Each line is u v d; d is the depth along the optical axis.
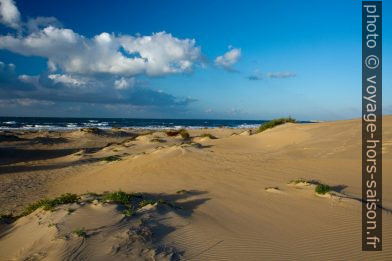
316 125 23.27
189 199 9.84
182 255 5.91
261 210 8.51
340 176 11.69
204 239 6.63
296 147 18.12
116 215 7.33
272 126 29.58
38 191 15.76
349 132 18.75
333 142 17.44
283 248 6.28
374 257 5.90
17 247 6.39
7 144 40.12
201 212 8.49
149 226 6.89
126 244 5.98
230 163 15.62
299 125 24.78
